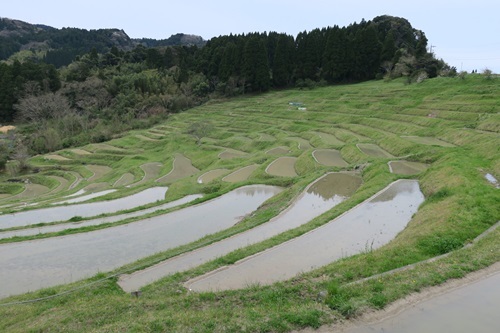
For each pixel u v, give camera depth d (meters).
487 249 14.07
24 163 69.94
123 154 75.06
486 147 32.31
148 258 19.41
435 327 9.65
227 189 35.41
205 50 133.38
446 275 12.16
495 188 21.78
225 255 17.88
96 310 12.36
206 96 113.38
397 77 93.06
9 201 47.53
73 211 34.62
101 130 91.06
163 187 44.28
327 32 112.19
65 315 12.40
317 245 18.89
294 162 45.75
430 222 18.34
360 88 89.50
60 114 97.12
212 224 26.75
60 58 183.62
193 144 73.81
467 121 48.16
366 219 22.41
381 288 11.47
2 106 99.56
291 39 115.75
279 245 18.94
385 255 14.77
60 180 62.69
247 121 82.94
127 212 31.86
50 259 20.94
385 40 103.88
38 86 102.25
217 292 12.78
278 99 97.56
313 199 28.94
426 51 94.38
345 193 30.53
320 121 70.75
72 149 82.69
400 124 54.22
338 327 9.78
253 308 11.11
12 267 19.98
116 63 140.12
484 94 57.12
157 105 107.69
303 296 11.93
